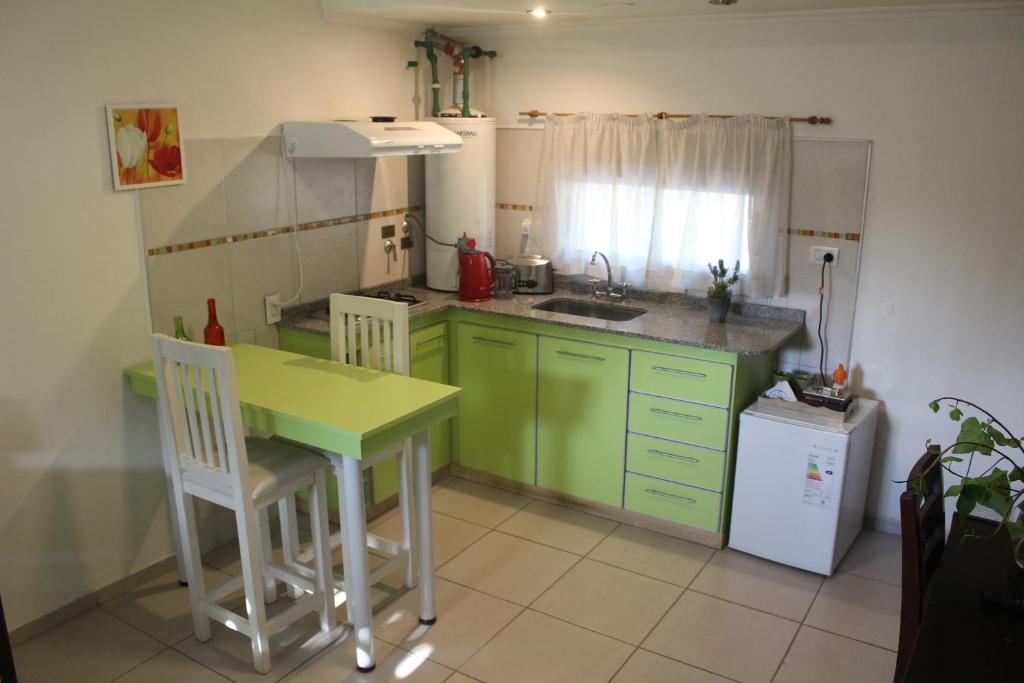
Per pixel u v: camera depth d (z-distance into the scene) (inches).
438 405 112.4
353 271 161.3
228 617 111.7
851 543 141.9
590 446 150.5
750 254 147.6
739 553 140.8
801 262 146.4
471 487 164.2
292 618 111.3
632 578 133.0
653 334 138.6
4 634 94.3
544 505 157.0
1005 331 132.6
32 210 109.0
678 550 141.6
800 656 114.2
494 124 165.0
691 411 138.3
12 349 109.7
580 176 162.4
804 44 138.5
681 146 151.3
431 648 115.5
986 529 95.1
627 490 148.8
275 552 140.9
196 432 106.2
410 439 123.0
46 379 114.1
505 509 155.3
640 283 162.4
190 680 108.9
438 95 167.8
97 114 114.3
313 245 151.6
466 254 159.0
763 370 145.3
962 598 79.7
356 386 116.0
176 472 110.4
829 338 146.8
